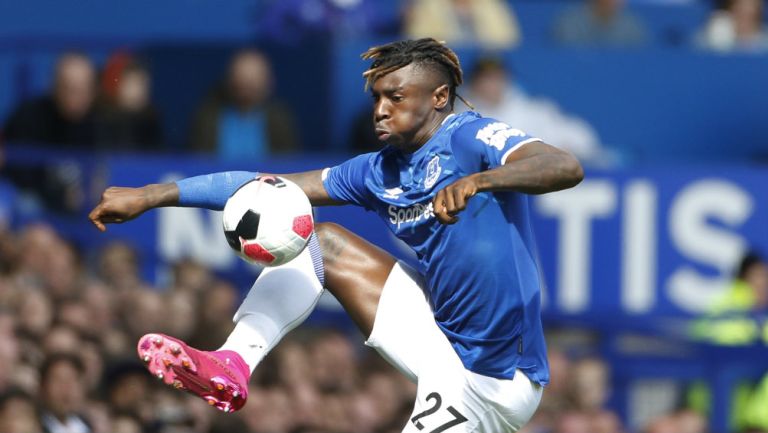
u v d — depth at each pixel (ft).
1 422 100.94
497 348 65.77
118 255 124.47
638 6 173.68
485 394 66.44
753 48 163.32
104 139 139.13
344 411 117.08
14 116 138.62
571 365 124.98
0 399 101.65
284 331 68.03
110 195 65.46
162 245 128.26
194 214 128.47
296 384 117.19
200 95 147.64
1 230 125.29
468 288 65.00
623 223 132.67
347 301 68.64
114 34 167.43
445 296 66.08
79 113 139.03
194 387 63.77
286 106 142.61
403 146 64.34
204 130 137.49
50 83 157.07
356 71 143.84
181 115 148.05
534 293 65.72
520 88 150.71
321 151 143.54
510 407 66.90
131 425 107.14
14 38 161.48
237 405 65.16
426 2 156.15
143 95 142.10
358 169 66.85
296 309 67.87
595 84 153.48
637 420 128.77
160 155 135.03
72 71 138.00
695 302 133.90
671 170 133.49
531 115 150.51
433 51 63.52
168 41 154.10
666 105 156.35
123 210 65.36
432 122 63.82
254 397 115.24
